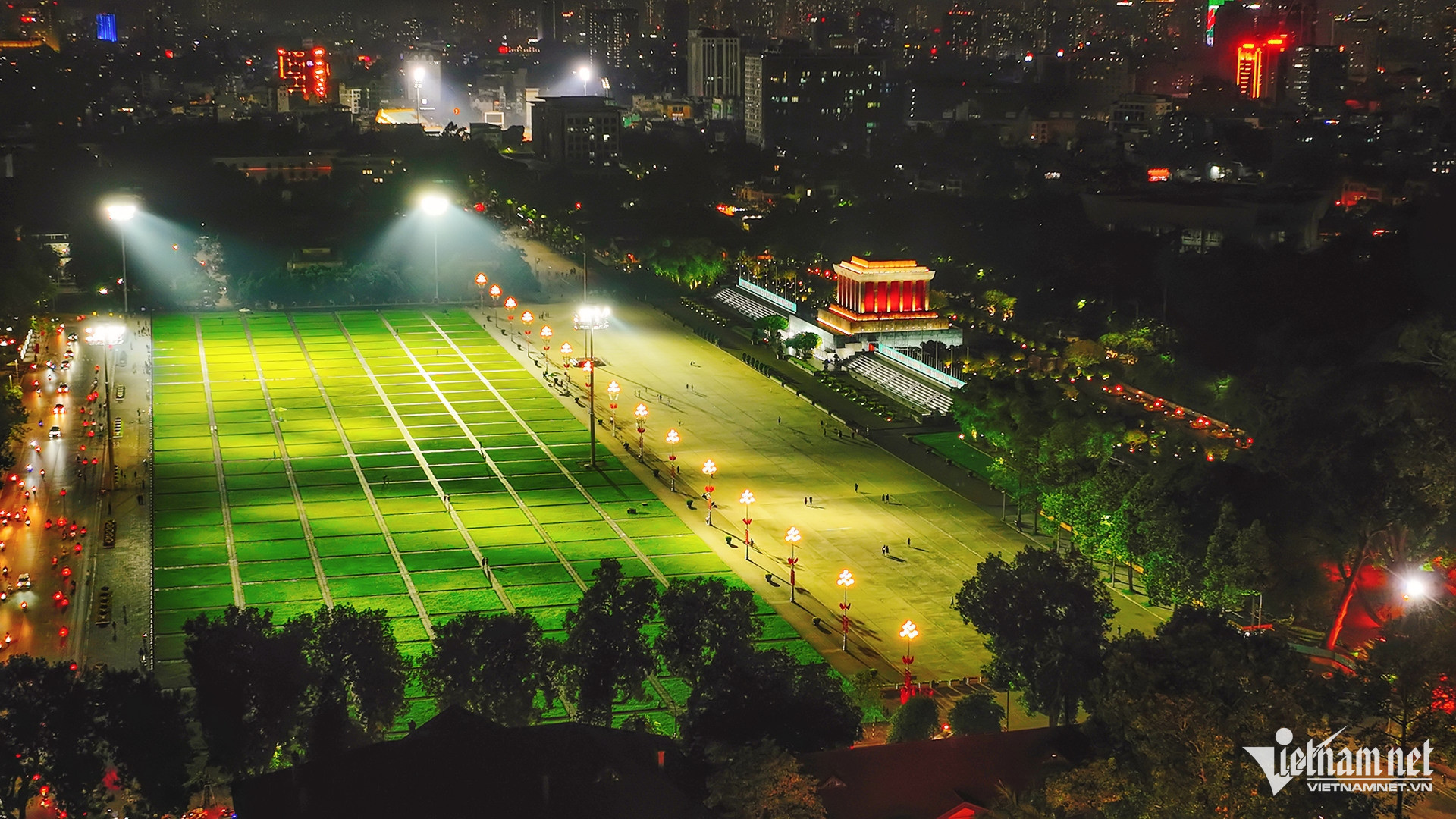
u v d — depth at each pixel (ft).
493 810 408.05
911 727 568.41
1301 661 488.02
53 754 482.69
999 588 597.93
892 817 451.12
